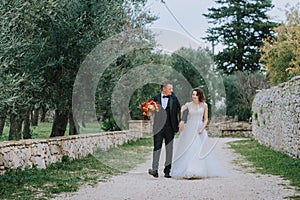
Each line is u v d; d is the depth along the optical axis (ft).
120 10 33.32
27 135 38.73
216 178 26.89
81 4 28.58
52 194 20.95
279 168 30.42
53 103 31.60
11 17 21.59
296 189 22.16
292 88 36.42
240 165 33.55
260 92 58.23
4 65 20.88
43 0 23.95
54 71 29.84
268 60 70.03
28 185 22.94
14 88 21.62
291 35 68.54
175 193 21.44
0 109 25.73
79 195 20.83
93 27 29.12
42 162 28.89
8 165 24.64
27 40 24.48
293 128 36.06
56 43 28.45
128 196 20.66
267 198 19.86
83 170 29.81
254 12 116.47
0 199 19.43
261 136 55.52
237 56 114.83
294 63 59.77
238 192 21.50
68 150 33.81
